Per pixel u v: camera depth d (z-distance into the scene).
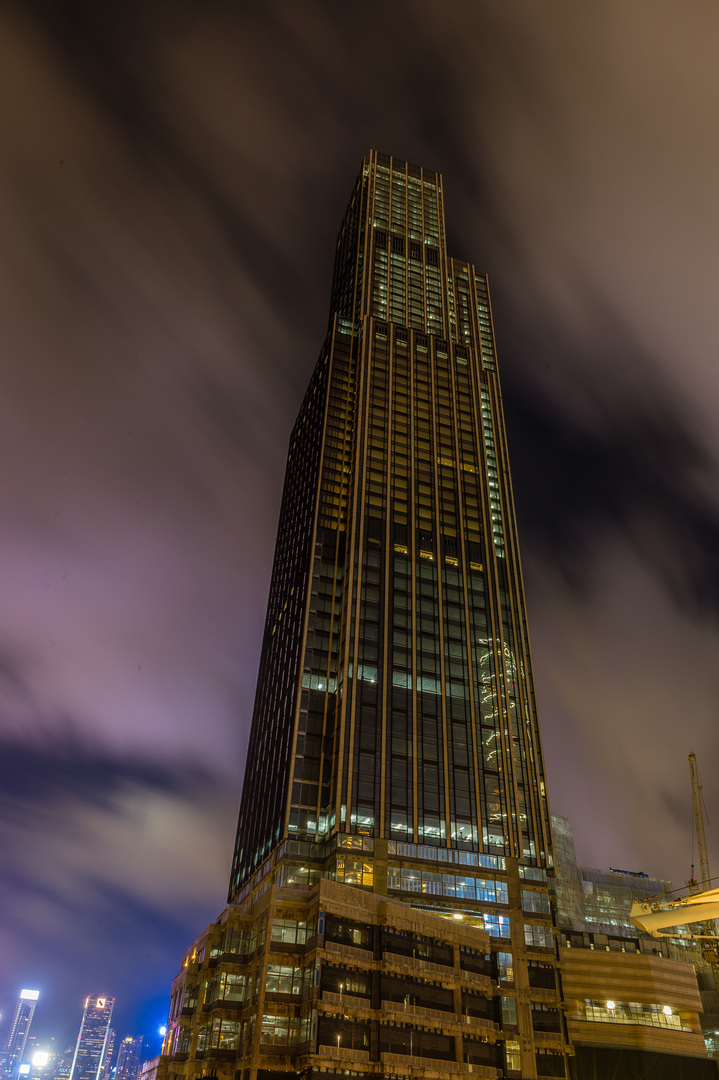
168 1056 106.06
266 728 140.62
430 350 179.12
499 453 166.62
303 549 149.75
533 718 131.50
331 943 84.00
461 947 98.25
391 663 127.50
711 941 117.69
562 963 109.06
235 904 131.00
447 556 145.38
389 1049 81.75
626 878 190.75
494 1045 95.00
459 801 116.44
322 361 184.50
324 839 111.00
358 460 152.62
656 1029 109.88
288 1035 80.06
